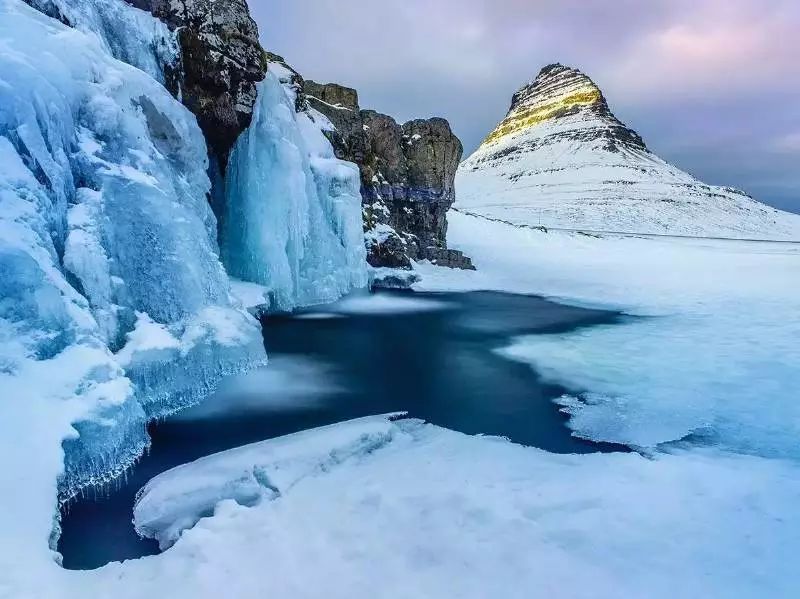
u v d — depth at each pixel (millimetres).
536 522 4355
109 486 5426
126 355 6793
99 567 4043
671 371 10625
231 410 7859
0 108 5984
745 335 13852
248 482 5117
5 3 7137
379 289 21672
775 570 3713
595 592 3471
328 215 17859
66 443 5051
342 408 8312
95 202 7059
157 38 11828
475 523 4332
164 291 7891
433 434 6926
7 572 3488
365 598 3408
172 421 7246
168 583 3561
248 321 9750
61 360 5441
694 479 5227
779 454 6625
